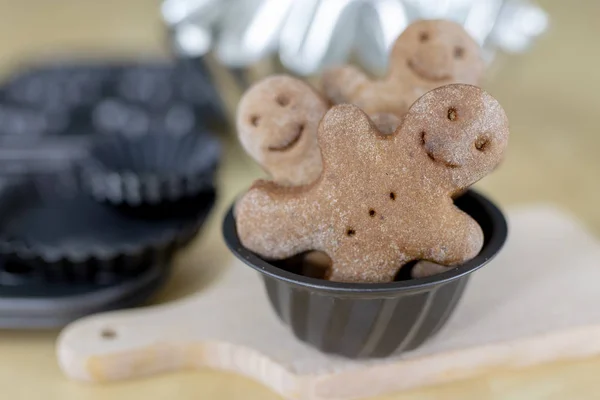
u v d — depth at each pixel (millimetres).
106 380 374
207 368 385
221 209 510
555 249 437
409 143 314
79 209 493
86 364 366
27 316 397
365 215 316
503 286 408
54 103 612
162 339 375
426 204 314
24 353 395
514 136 600
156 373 382
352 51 469
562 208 502
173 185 464
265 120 338
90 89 638
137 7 973
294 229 322
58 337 406
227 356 378
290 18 472
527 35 501
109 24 902
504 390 370
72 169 524
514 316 387
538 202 513
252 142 341
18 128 574
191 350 378
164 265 427
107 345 371
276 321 390
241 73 490
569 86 686
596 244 441
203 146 507
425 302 329
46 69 684
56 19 930
